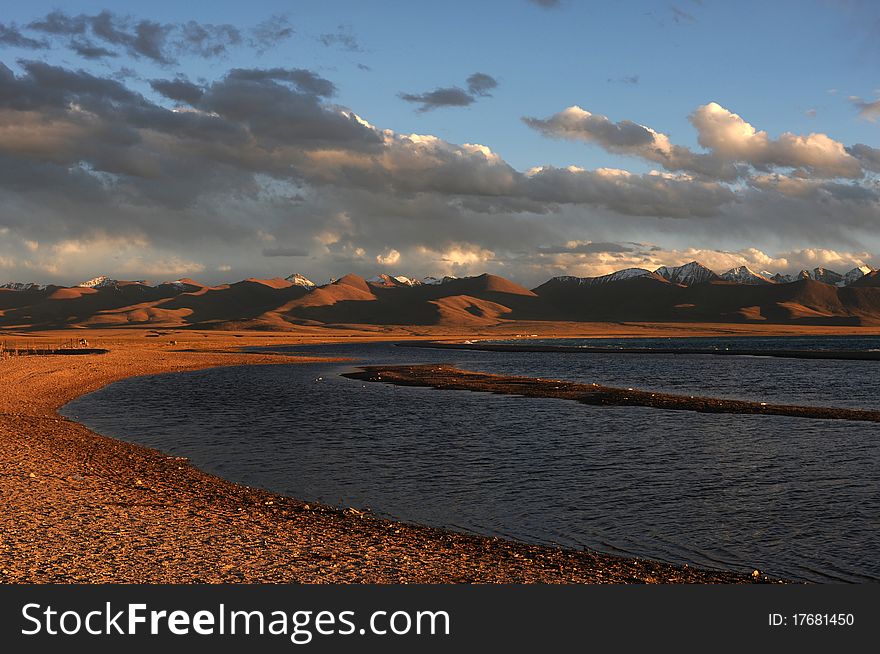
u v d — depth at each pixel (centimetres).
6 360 9906
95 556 1480
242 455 2989
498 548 1697
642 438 3428
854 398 5606
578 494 2303
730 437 3450
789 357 12225
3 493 2012
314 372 8700
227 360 11306
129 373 8344
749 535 1866
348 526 1856
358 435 3538
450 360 12188
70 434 3391
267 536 1692
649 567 1593
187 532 1691
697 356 13075
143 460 2750
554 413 4431
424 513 2077
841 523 1973
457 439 3406
